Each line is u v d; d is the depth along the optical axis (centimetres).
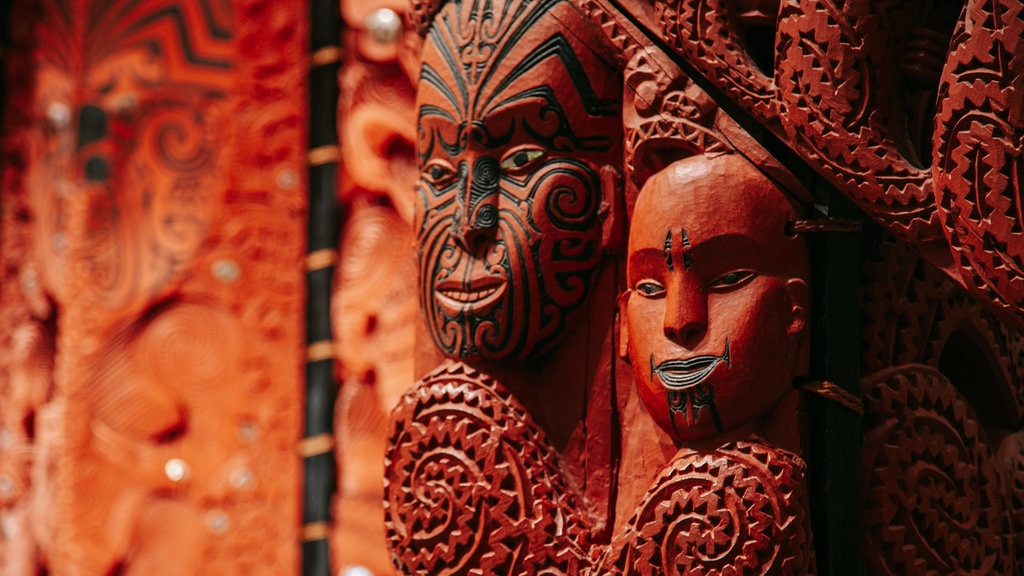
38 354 388
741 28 185
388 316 350
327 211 361
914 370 188
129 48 380
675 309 180
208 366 366
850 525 178
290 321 364
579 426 192
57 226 383
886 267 187
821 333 181
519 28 195
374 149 356
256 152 371
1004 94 164
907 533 183
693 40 185
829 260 181
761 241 180
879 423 183
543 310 192
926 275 192
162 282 371
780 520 174
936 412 189
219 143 373
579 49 194
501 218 194
